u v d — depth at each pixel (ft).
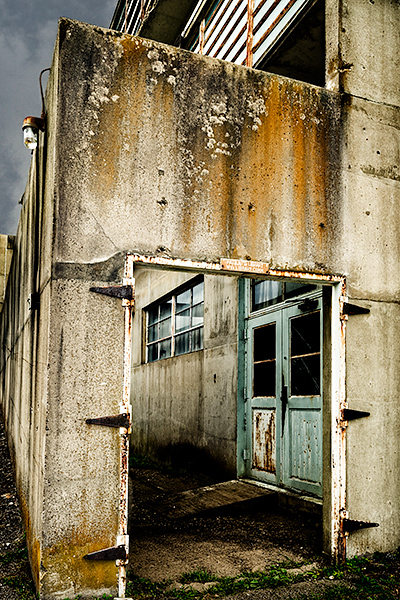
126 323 11.21
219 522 16.60
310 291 17.57
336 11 14.67
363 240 14.16
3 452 25.49
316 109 13.91
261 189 12.96
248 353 21.22
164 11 24.41
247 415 20.88
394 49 15.47
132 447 35.55
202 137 12.44
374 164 14.62
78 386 10.66
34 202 14.56
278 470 18.52
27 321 15.92
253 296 21.49
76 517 10.31
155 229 11.73
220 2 21.86
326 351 13.85
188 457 25.63
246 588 11.48
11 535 14.89
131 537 15.21
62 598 9.97
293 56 17.69
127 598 10.29
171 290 29.73
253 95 13.14
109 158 11.46
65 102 11.13
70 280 10.84
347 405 13.28
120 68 11.75
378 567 12.50
